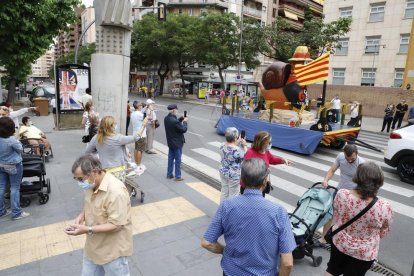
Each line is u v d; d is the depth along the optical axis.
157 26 37.59
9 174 4.76
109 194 2.54
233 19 30.70
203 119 18.47
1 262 3.80
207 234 2.25
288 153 10.84
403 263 4.32
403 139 8.01
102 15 8.84
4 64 17.11
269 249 2.10
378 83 29.55
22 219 4.89
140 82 63.09
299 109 12.03
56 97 12.17
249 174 2.14
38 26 15.66
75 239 4.36
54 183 6.46
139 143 7.72
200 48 32.66
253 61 32.59
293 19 59.34
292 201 6.46
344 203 2.81
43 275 3.58
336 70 32.31
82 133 11.96
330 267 3.03
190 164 8.84
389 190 7.39
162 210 5.43
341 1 31.22
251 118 12.79
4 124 4.55
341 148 11.91
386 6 28.44
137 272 3.69
